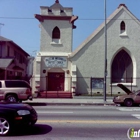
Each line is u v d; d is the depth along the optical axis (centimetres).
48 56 2748
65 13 2830
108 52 2723
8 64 3058
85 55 2728
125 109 1700
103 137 852
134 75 2741
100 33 2741
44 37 2828
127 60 2784
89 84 2714
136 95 1952
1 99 1925
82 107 1848
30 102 2158
